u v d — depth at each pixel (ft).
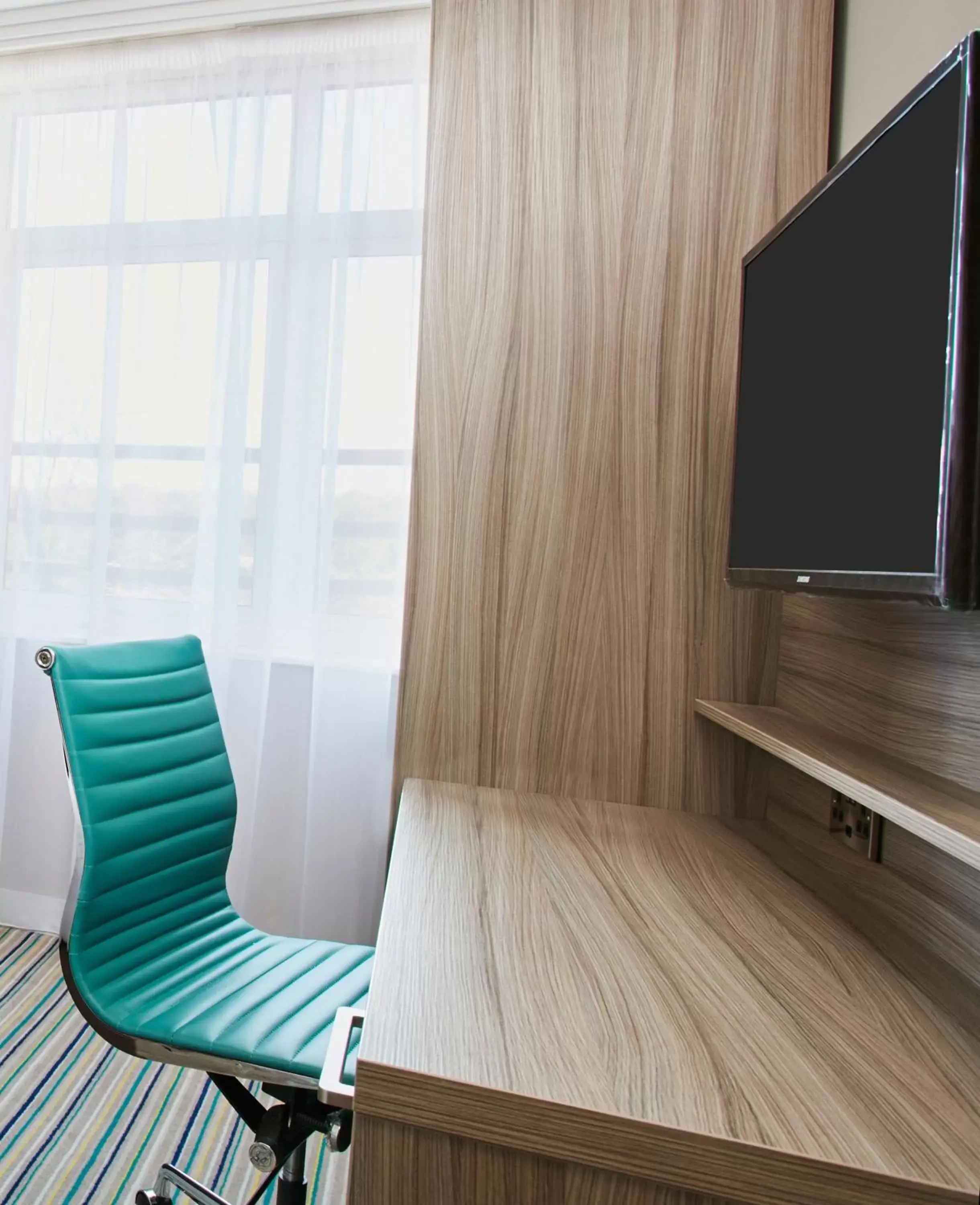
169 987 3.64
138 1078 5.37
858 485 2.73
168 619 6.95
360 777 6.49
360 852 6.50
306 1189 3.74
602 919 2.99
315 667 6.44
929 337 2.27
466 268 4.83
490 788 4.82
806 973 2.61
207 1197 3.79
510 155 4.79
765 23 4.55
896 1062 2.11
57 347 7.07
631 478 4.68
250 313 6.60
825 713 3.85
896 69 3.69
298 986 3.72
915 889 2.88
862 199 2.78
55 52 6.95
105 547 6.91
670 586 4.66
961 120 2.06
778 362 3.61
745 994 2.45
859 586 2.67
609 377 4.69
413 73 6.31
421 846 3.75
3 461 7.17
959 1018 2.36
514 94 4.78
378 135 6.38
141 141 6.84
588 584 4.73
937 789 2.61
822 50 4.51
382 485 6.44
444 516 4.85
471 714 4.84
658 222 4.65
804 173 4.53
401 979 2.43
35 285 7.09
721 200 4.59
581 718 4.74
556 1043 2.11
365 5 6.21
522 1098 1.87
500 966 2.56
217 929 4.28
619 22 4.68
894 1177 1.68
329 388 6.40
